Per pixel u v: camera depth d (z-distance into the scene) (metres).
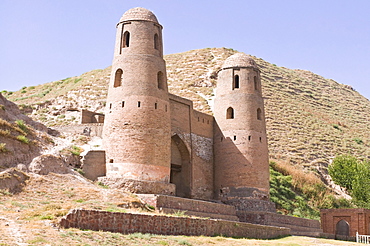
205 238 25.42
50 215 21.78
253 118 41.09
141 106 33.72
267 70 110.38
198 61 95.81
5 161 28.05
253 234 31.47
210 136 42.50
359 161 71.06
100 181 32.38
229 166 40.47
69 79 88.50
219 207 35.53
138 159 32.62
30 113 64.12
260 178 39.88
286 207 52.09
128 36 36.19
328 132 84.50
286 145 73.62
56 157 30.66
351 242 35.28
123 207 27.52
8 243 17.11
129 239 21.31
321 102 103.62
